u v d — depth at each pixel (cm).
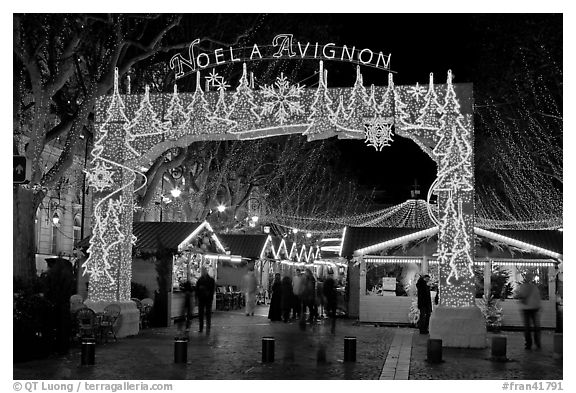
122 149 1858
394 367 1337
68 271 1545
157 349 1585
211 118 1809
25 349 1375
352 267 2889
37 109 1809
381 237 2627
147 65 2412
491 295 2425
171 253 2305
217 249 2922
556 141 2964
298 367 1323
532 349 1670
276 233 5706
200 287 2034
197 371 1261
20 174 1278
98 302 1834
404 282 2752
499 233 2575
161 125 1838
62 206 3650
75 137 1883
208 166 3450
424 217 3434
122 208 1859
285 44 1788
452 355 1534
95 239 1859
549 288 2442
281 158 4106
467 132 1714
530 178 4009
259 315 2958
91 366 1309
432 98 1723
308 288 2462
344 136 1780
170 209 4097
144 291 2288
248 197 4053
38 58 1916
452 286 1702
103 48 2091
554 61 2395
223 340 1817
